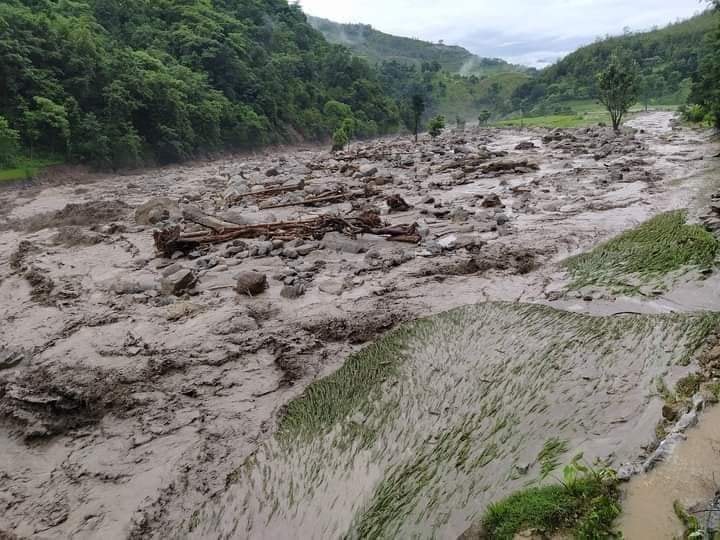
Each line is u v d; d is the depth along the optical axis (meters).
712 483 6.07
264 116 81.12
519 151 47.66
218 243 21.80
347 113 104.31
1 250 23.81
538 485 6.93
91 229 25.50
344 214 24.86
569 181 29.81
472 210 24.62
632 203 22.88
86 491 8.43
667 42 127.12
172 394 10.84
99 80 52.78
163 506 8.00
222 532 7.43
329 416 9.78
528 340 11.33
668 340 10.41
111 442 9.55
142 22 79.31
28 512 8.07
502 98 170.75
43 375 11.62
